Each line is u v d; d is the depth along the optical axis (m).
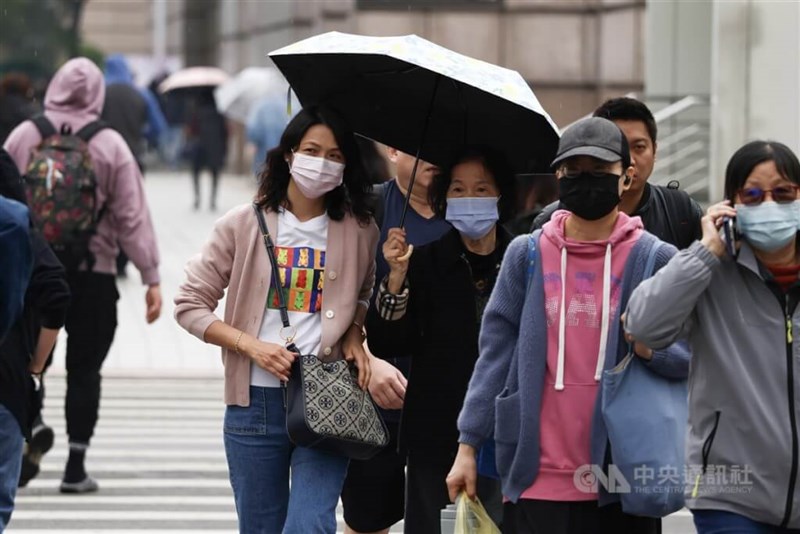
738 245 10.65
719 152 33.91
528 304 11.38
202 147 62.75
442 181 13.16
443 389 13.23
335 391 12.78
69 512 19.16
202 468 21.81
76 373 19.70
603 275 11.30
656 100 42.53
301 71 13.64
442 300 13.19
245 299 13.04
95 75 19.81
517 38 48.28
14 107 37.19
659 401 11.12
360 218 13.27
